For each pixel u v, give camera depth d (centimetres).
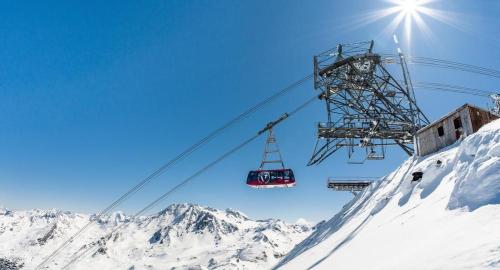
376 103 4059
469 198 1291
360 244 1905
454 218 1268
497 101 2914
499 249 852
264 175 3259
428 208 1659
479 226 1064
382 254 1434
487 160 1331
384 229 1873
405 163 3481
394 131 4009
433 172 2116
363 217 2861
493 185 1212
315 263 2397
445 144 2836
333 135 4150
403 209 2067
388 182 3344
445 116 2841
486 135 1588
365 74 3953
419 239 1305
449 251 1003
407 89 3919
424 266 995
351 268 1536
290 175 3203
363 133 4175
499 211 1084
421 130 3250
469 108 2539
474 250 921
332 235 3250
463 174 1435
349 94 4141
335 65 4031
